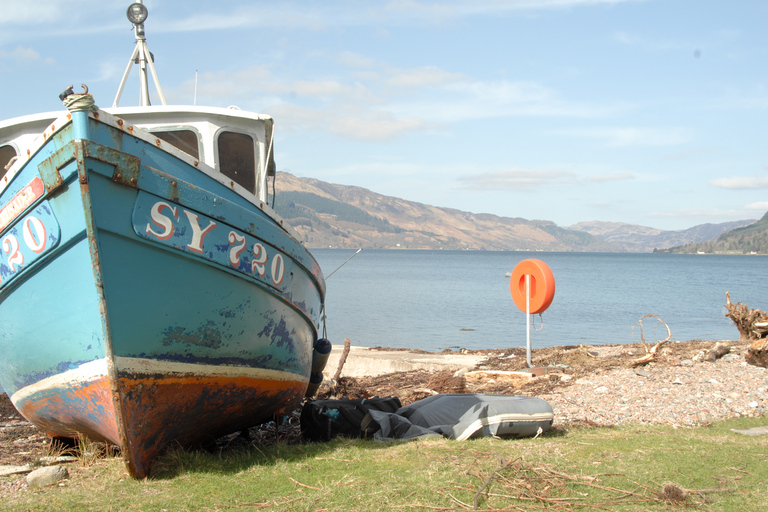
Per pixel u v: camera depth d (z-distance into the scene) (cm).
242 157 680
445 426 655
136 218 472
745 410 769
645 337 2275
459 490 459
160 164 494
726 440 623
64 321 503
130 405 495
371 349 1694
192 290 518
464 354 1564
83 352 501
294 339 666
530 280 1195
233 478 503
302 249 659
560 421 752
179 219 498
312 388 872
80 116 444
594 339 2250
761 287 5897
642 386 909
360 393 992
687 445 599
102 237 461
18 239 508
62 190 464
